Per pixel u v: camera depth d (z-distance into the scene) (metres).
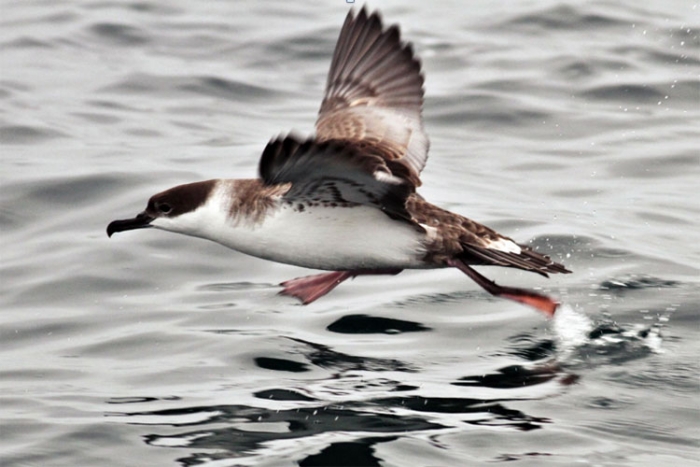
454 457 9.90
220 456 10.02
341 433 10.38
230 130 19.28
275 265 14.77
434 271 14.52
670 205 16.59
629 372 11.64
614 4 23.75
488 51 21.81
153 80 21.12
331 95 11.57
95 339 12.80
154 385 11.57
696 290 13.63
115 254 14.83
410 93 11.30
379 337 12.69
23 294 13.92
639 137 18.84
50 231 15.57
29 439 10.39
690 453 10.02
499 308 13.36
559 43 22.14
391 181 9.68
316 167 9.42
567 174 17.69
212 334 12.79
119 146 18.42
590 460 9.84
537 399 11.04
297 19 23.66
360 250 10.71
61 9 24.06
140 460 10.00
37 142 18.48
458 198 16.64
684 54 21.64
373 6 24.25
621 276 14.11
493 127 19.30
